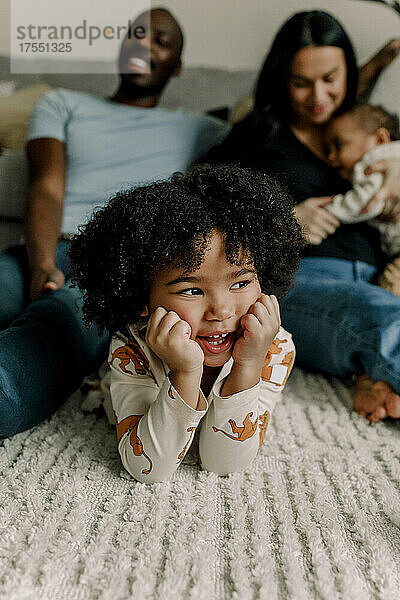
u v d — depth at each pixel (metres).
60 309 0.94
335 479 0.76
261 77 1.41
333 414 0.97
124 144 1.47
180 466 0.78
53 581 0.54
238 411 0.72
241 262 0.69
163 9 1.59
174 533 0.63
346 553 0.60
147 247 0.69
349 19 1.72
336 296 1.04
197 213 0.68
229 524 0.65
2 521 0.64
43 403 0.83
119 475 0.75
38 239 1.18
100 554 0.58
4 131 1.65
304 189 1.30
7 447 0.82
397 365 0.94
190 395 0.69
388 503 0.70
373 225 1.27
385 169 1.22
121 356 0.78
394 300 1.02
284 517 0.66
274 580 0.55
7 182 1.50
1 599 0.51
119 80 1.67
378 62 1.42
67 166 1.46
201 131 1.54
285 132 1.36
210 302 0.70
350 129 1.27
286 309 1.09
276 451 0.84
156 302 0.72
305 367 1.20
